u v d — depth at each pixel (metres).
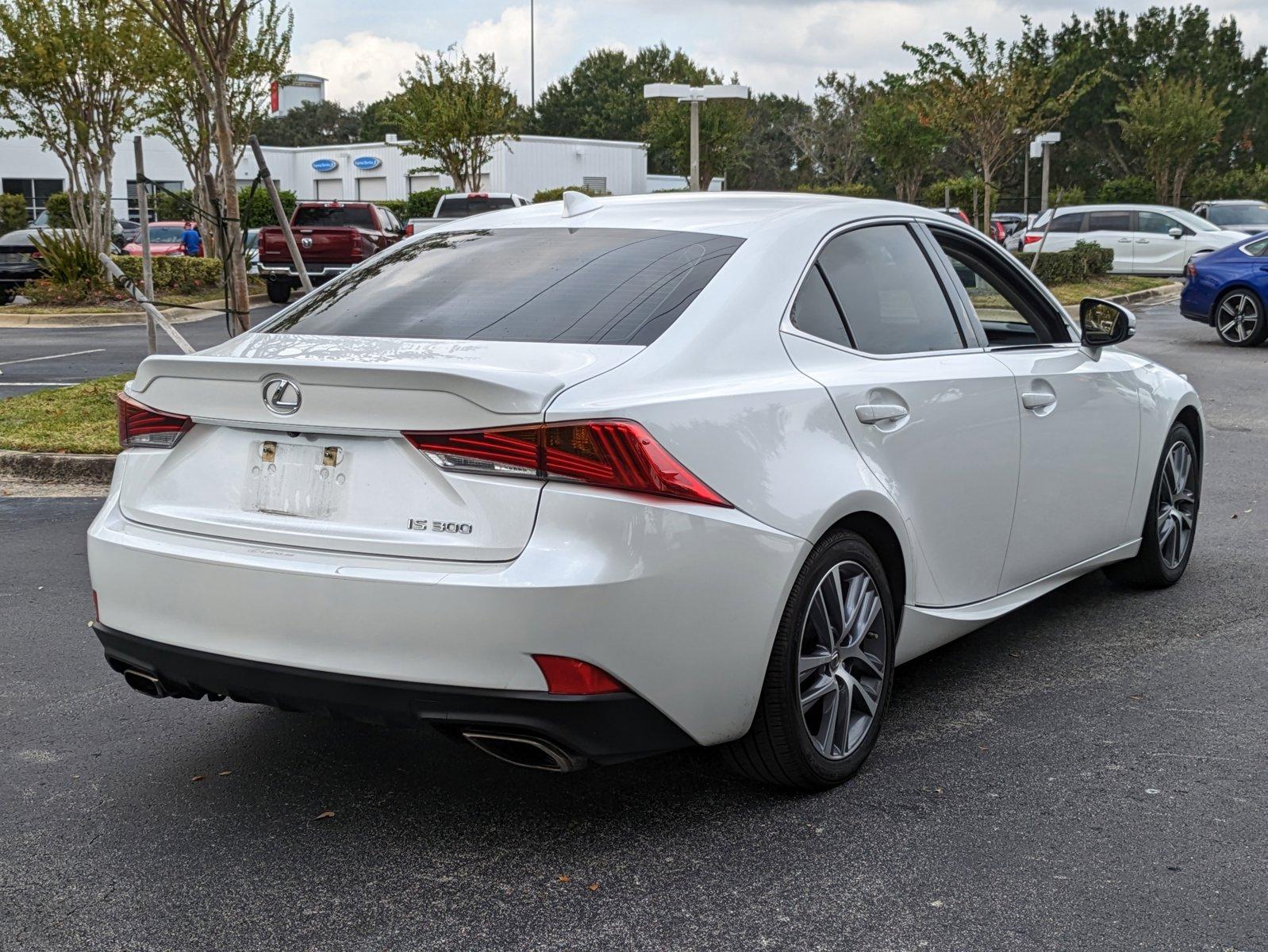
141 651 3.41
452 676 3.00
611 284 3.63
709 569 3.16
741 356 3.48
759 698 3.41
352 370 3.09
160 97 26.36
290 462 3.28
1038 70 25.78
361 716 3.15
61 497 7.99
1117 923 2.95
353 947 2.89
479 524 3.03
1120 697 4.47
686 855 3.31
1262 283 16.62
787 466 3.40
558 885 3.16
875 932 2.92
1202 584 5.93
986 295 4.65
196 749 4.07
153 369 3.43
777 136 82.12
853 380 3.74
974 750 4.00
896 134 44.97
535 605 2.94
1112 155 71.50
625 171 54.69
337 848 3.38
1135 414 5.23
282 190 54.56
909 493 3.90
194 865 3.29
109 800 3.69
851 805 3.60
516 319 3.53
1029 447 4.50
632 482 3.05
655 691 3.12
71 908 3.07
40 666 4.88
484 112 38.25
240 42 24.92
